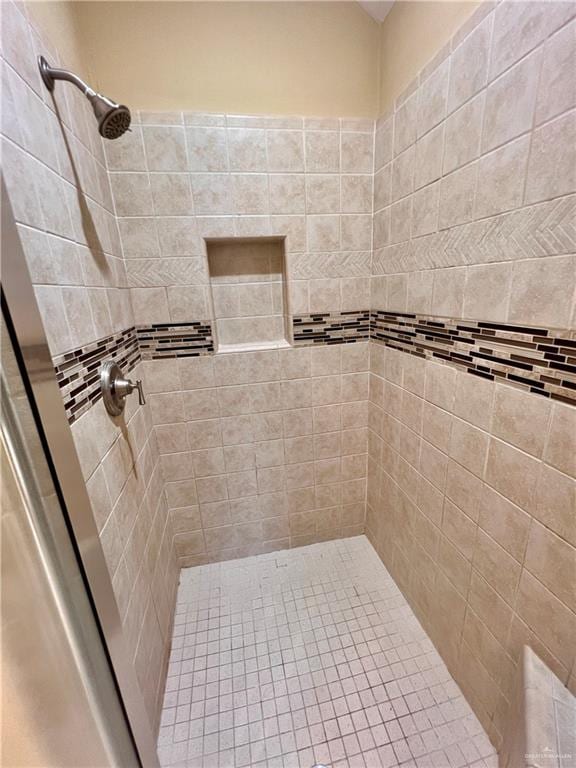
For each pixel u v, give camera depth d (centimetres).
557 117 63
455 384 100
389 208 127
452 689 113
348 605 144
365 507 179
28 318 54
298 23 118
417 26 102
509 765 83
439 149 97
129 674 82
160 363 139
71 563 62
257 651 128
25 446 52
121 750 78
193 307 136
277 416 156
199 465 154
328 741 102
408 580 141
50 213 73
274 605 146
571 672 72
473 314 90
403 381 130
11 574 47
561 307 67
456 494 105
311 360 152
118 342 111
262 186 129
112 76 113
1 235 48
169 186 123
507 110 74
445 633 118
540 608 78
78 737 61
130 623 93
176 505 157
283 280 150
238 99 121
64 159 83
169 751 101
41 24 79
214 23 114
